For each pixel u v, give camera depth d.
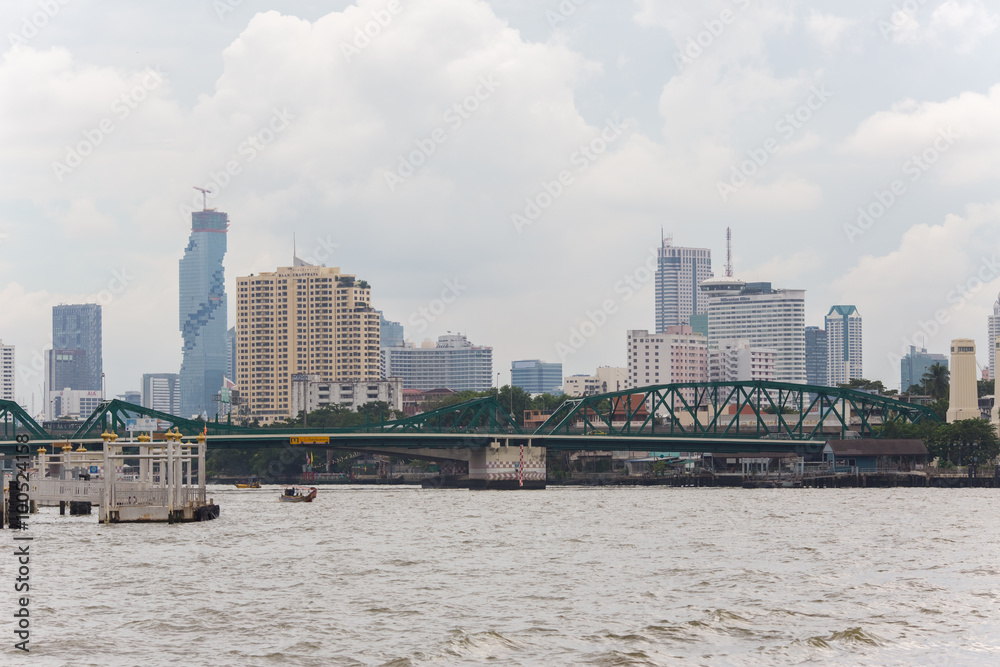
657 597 123.44
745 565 150.50
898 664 92.75
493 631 103.75
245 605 118.88
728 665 92.62
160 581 135.62
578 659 94.44
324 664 92.88
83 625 107.94
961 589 127.56
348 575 141.50
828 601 119.69
